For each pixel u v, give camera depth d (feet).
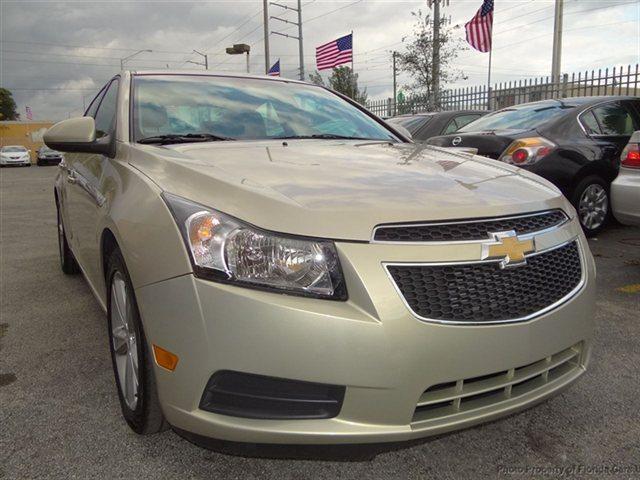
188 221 6.44
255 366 5.94
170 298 6.31
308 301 5.97
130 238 7.06
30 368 10.47
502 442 8.05
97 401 9.18
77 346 11.51
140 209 7.20
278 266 6.05
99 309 13.85
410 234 6.33
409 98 68.90
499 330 6.44
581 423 8.50
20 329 12.53
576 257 7.72
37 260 19.67
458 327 6.22
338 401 6.04
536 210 7.34
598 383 9.71
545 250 7.11
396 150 10.05
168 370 6.40
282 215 6.22
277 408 6.09
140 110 10.37
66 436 8.15
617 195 16.19
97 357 10.94
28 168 117.60
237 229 6.19
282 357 5.90
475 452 7.82
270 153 8.91
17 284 16.31
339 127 11.90
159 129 10.05
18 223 29.68
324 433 6.00
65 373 10.24
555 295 7.18
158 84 11.37
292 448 6.16
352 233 6.15
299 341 5.87
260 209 6.32
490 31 55.01
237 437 6.14
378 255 6.11
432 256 6.24
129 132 9.81
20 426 8.43
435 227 6.45
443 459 7.67
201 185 6.98
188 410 6.30
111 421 8.55
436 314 6.19
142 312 6.72
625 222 16.28
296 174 7.54
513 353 6.57
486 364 6.40
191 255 6.24
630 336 11.71
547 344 6.92
